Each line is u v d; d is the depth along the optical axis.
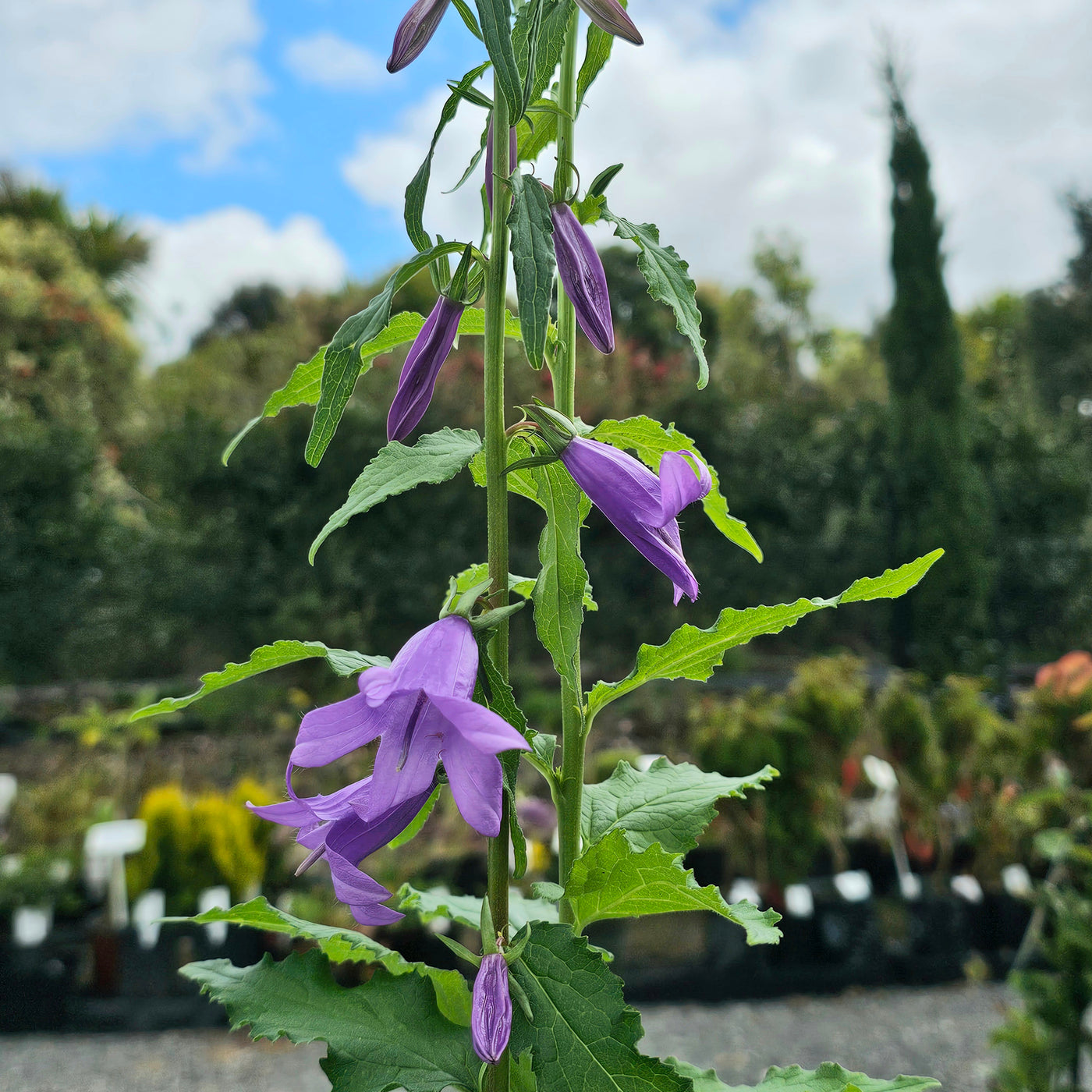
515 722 0.94
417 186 1.04
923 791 4.89
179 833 4.59
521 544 10.40
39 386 15.51
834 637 12.35
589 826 1.31
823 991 4.69
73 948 4.54
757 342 21.55
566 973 0.91
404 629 10.61
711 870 5.01
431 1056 1.10
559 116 1.12
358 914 0.88
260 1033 1.09
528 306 0.92
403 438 1.11
